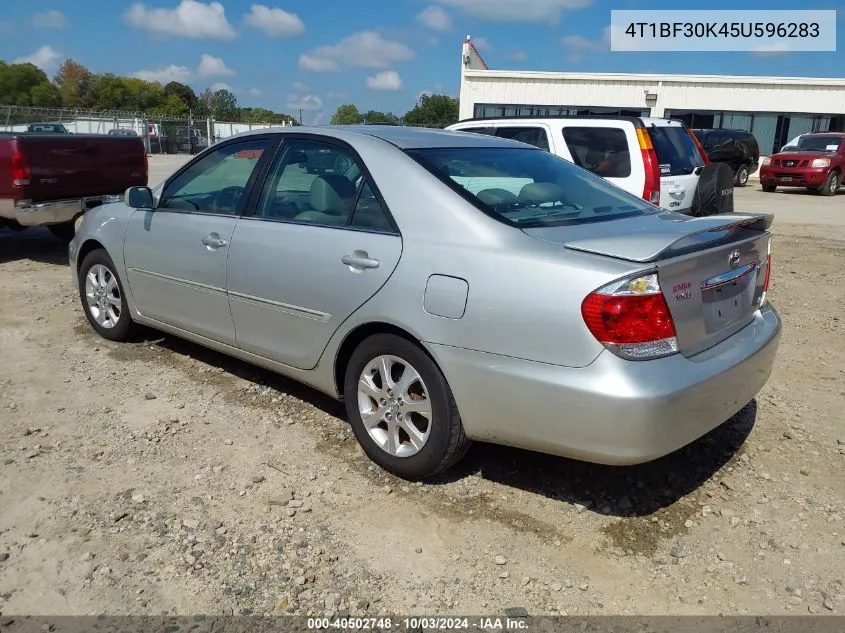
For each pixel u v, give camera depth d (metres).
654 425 2.85
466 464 3.79
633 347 2.87
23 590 2.78
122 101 97.62
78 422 4.20
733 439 4.12
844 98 30.00
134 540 3.09
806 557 3.08
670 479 3.67
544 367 2.98
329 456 3.86
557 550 3.10
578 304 2.89
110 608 2.70
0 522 3.20
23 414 4.28
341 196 3.81
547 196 3.73
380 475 3.67
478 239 3.22
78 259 5.71
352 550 3.07
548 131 8.35
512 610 2.74
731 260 3.33
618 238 3.06
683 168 8.35
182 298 4.73
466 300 3.16
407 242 3.41
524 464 3.79
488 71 31.77
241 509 3.35
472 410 3.23
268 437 4.07
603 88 31.47
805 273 8.94
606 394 2.84
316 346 3.86
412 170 3.56
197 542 3.09
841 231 12.88
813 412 4.53
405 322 3.36
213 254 4.39
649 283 2.88
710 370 3.06
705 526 3.29
